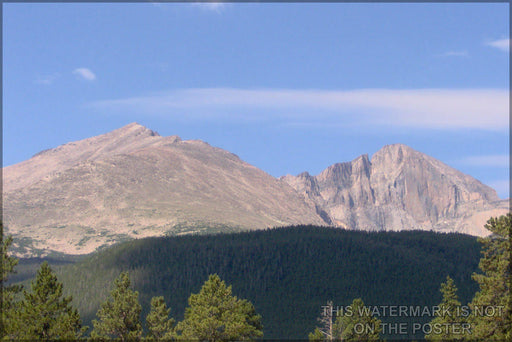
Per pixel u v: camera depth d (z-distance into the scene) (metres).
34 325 96.81
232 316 113.62
